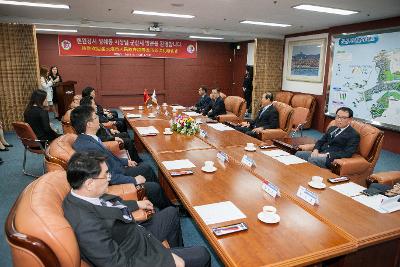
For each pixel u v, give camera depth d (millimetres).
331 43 6758
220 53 10992
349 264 1669
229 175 2307
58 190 1519
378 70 5645
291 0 4230
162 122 4613
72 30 7805
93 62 9641
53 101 8133
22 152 5086
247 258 1293
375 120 5797
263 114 4938
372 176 2691
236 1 4379
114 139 3717
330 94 6871
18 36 6117
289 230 1525
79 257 1222
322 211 1758
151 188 2607
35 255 1097
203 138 3586
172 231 2029
